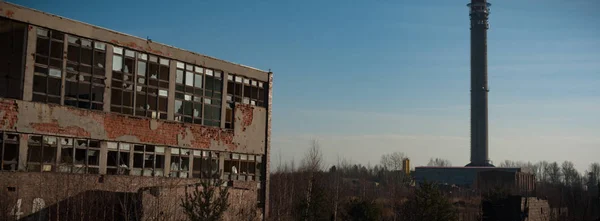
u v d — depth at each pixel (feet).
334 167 323.78
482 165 467.52
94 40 101.96
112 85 104.63
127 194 91.25
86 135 99.66
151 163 111.65
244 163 133.90
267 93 141.08
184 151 118.83
